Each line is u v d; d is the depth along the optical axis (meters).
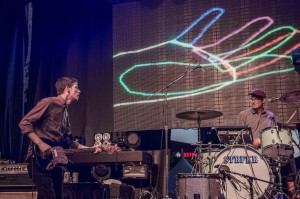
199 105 5.64
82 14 6.31
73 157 5.38
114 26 6.17
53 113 3.30
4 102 6.12
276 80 5.45
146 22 6.02
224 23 5.73
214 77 5.66
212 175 3.94
